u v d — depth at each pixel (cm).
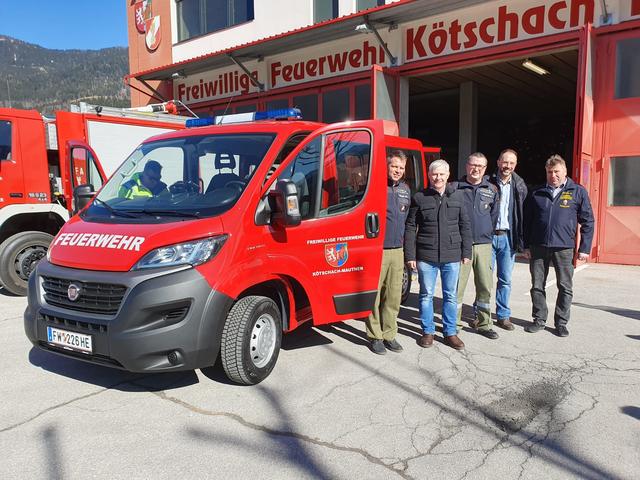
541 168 2233
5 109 636
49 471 275
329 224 418
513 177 525
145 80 1611
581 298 657
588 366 429
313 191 416
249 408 349
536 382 395
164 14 1658
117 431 317
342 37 1162
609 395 372
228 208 367
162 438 309
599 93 885
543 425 328
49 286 364
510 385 390
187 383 389
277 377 403
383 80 1084
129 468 278
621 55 859
